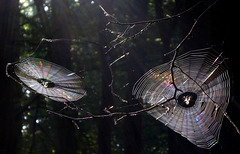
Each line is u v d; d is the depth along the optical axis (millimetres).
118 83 16312
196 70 4914
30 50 13891
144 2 12891
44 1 14469
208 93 5059
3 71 6234
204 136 4863
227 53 7207
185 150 8555
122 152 20906
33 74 5453
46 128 13859
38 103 10648
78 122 11672
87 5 19188
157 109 5219
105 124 14281
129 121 13523
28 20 15062
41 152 14602
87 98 15820
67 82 5367
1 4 6477
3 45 6438
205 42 8352
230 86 4664
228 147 6965
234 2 7348
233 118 6918
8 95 6066
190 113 5195
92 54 22703
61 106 10930
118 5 13711
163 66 4715
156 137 21484
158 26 12164
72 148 11719
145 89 4977
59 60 11367
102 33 11500
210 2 8422
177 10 9570
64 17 12484
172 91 5176
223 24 7461
